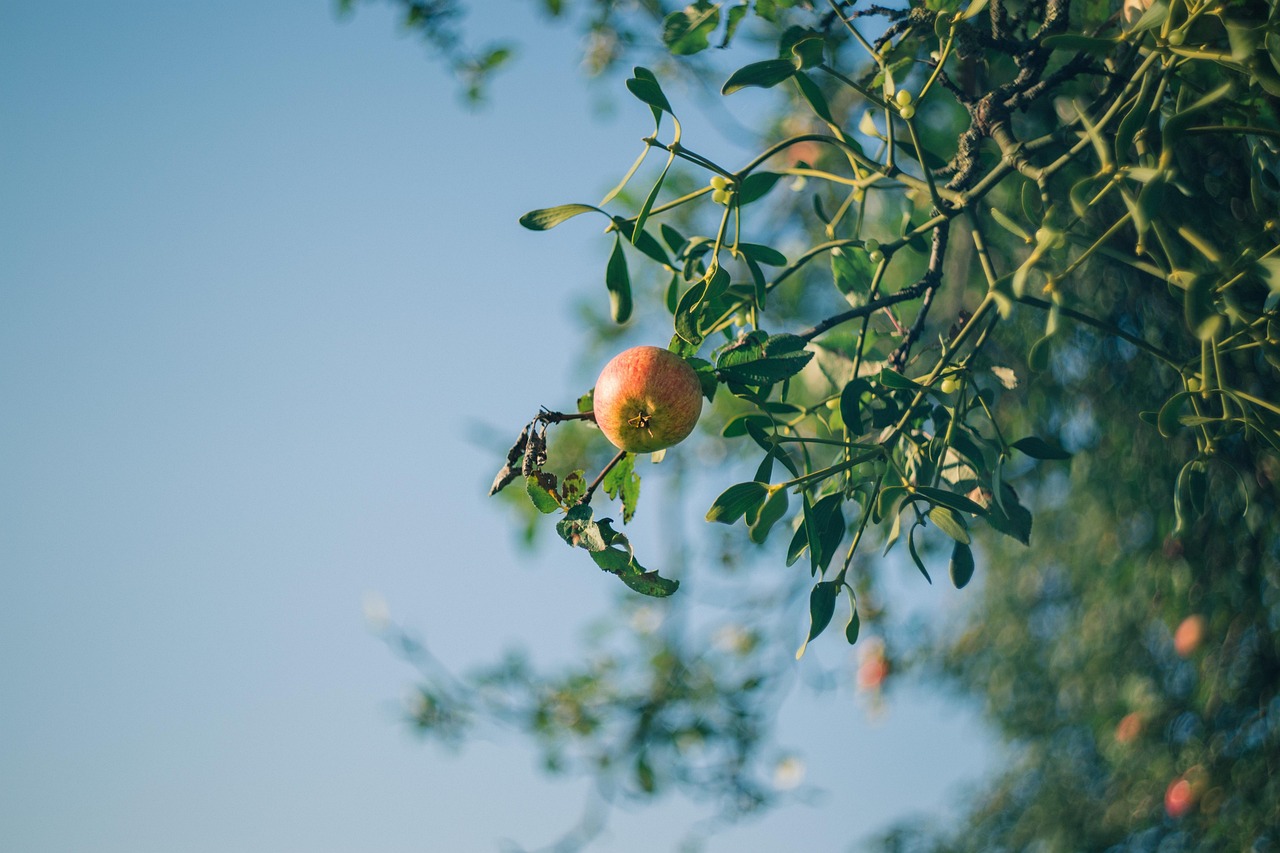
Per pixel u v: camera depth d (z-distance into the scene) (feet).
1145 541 14.62
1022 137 10.43
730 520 6.17
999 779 21.08
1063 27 6.88
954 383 7.00
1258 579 12.73
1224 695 13.96
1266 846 13.55
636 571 5.65
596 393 6.00
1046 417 13.93
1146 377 12.21
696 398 5.95
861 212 7.54
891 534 6.79
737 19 8.35
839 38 9.52
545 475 5.95
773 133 14.76
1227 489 12.05
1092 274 11.39
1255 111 6.44
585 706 15.88
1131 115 5.39
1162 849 16.06
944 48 6.97
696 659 16.58
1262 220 6.66
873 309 6.97
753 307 7.46
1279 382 8.86
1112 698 16.87
